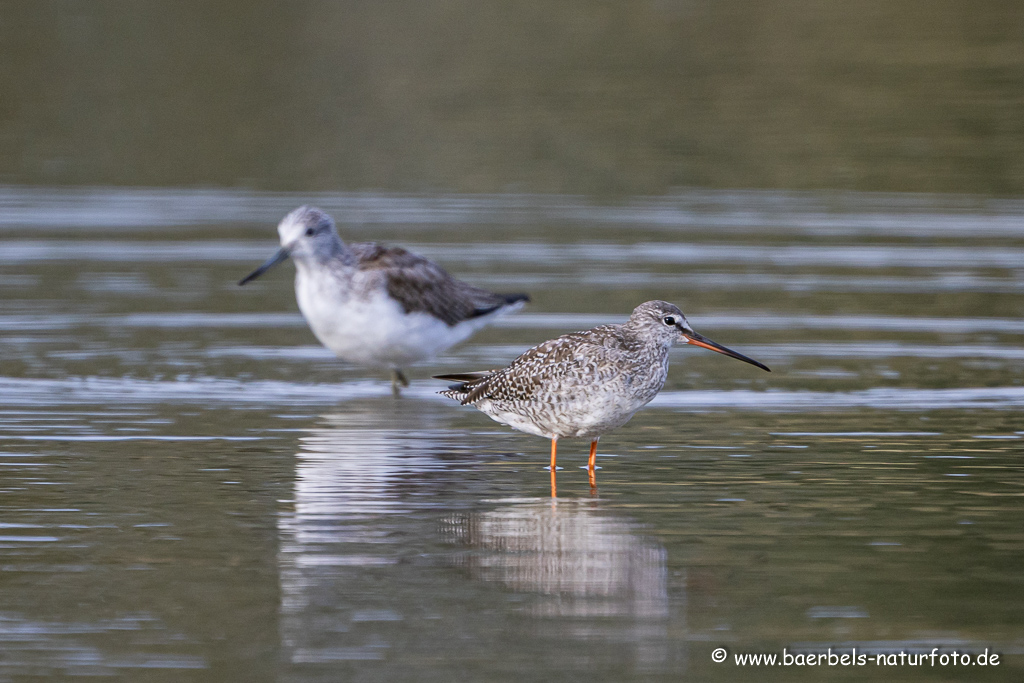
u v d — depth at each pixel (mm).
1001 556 9953
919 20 37531
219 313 20172
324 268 15852
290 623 8734
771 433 13734
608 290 21172
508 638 8539
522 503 11312
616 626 8734
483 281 21500
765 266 23109
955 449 13062
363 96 33062
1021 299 20906
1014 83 33062
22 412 14453
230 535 10391
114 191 28344
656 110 32125
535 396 11984
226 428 13953
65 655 8273
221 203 27562
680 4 38500
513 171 29531
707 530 10555
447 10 38406
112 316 19750
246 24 37094
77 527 10555
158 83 34094
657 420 14352
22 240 24609
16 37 36281
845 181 28781
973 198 28109
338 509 11102
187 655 8273
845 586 9375
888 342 18250
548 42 36469
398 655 8289
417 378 16812
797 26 37219
